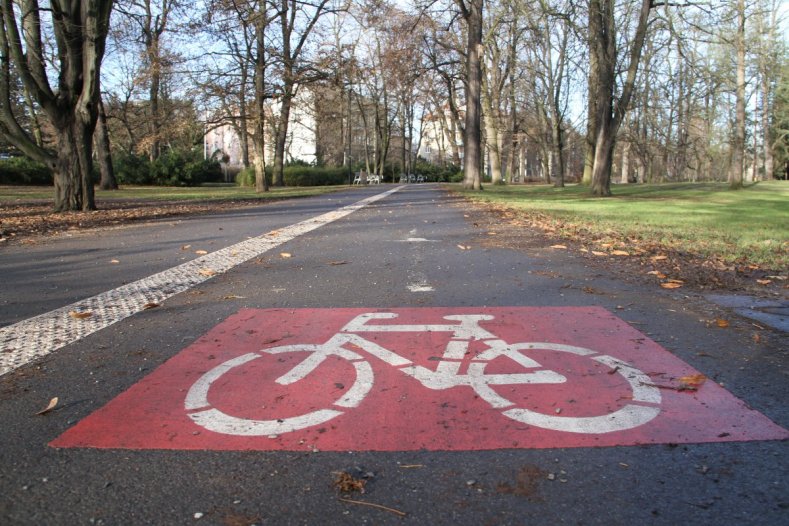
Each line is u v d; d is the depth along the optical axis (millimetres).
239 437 2848
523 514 2234
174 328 4715
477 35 30016
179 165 42531
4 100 15688
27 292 6152
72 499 2354
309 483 2449
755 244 9086
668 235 10312
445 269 7238
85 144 16672
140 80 30312
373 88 59719
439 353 4012
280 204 20500
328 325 4730
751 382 3490
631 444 2754
